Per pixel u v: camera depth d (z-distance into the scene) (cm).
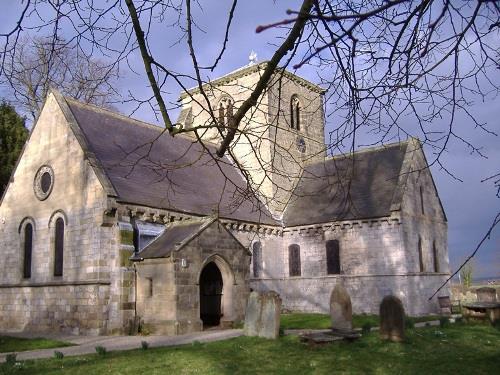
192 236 2455
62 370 1340
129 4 580
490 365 1361
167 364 1383
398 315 1728
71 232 2673
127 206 2594
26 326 2814
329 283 3522
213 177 3584
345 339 1733
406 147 3675
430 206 3822
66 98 3017
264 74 561
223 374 1265
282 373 1283
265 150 3866
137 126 3409
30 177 3008
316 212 3691
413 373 1277
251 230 3444
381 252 3338
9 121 4216
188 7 561
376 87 536
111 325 2453
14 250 3017
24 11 566
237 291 2627
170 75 580
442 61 482
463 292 4119
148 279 2475
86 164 2656
